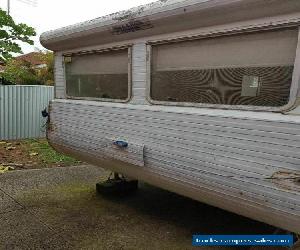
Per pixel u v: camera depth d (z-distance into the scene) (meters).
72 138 3.91
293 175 2.00
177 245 3.01
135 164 3.04
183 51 2.68
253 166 2.20
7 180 4.76
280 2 2.00
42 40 4.19
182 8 2.50
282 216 2.09
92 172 5.26
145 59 2.96
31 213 3.62
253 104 2.28
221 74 2.45
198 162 2.54
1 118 7.74
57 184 4.65
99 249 2.89
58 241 3.00
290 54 2.07
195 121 2.54
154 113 2.85
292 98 2.06
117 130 3.25
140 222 3.49
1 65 10.65
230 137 2.32
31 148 7.04
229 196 2.37
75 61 3.89
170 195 4.36
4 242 2.95
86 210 3.76
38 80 11.85
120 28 3.07
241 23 2.27
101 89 3.54
